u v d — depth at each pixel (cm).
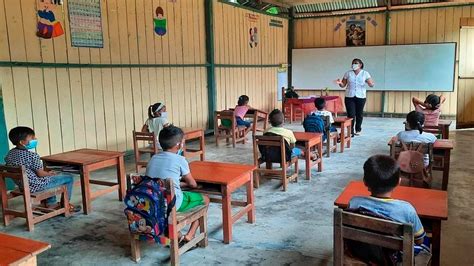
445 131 536
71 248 313
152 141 514
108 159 406
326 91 1063
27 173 352
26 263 173
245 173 333
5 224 359
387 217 186
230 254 296
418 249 207
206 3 806
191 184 297
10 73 473
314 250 301
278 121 452
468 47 976
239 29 924
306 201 412
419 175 338
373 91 1086
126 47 629
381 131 836
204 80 820
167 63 715
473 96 985
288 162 459
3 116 460
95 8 573
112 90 610
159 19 691
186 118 773
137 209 265
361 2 1068
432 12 998
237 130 717
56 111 529
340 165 558
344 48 1097
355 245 195
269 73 1073
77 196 442
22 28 483
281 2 1052
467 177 493
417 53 1016
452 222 353
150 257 294
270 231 337
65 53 536
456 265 278
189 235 299
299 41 1169
